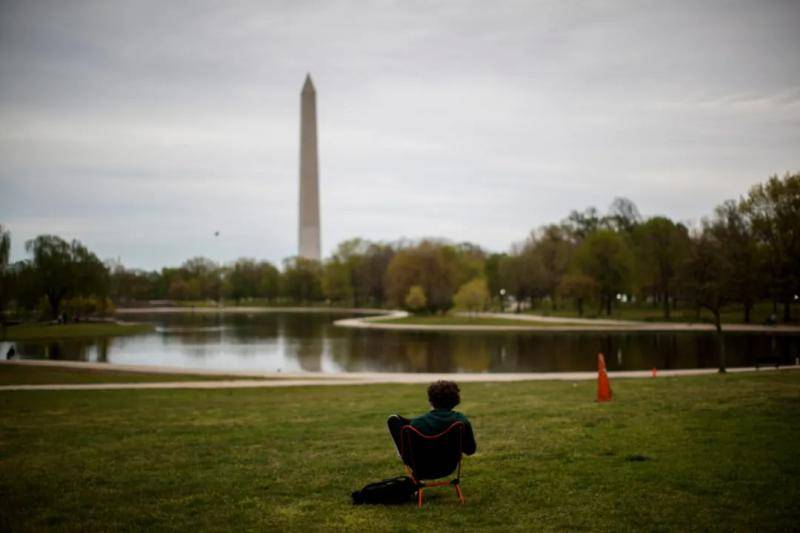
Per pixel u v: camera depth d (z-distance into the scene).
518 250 131.50
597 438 12.32
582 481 9.32
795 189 67.75
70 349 62.81
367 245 162.00
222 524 7.83
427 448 8.01
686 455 10.55
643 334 69.88
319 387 28.34
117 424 16.69
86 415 18.75
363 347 63.22
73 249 94.12
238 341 71.19
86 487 9.84
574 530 7.33
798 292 69.31
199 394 25.28
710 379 24.75
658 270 88.25
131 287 192.50
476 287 101.19
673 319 85.69
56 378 33.75
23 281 88.00
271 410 19.17
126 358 55.34
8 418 18.22
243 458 11.73
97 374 36.62
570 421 14.64
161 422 16.92
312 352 59.09
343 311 152.00
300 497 9.02
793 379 22.98
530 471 10.05
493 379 31.47
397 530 7.41
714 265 65.81
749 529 7.23
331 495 9.05
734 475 9.28
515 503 8.38
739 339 60.53
